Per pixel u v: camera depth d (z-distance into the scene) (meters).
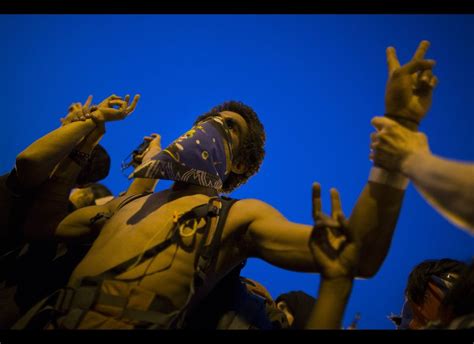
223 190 1.92
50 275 1.90
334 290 1.28
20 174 1.79
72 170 1.91
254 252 1.53
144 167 1.57
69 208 2.62
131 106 1.96
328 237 1.32
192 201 1.61
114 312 1.42
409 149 1.27
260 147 1.89
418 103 1.32
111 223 1.67
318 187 1.31
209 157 1.67
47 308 1.50
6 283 1.88
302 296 2.10
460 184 1.12
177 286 1.47
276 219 1.50
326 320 1.26
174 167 1.59
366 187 1.35
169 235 1.52
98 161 2.20
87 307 1.43
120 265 1.48
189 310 1.58
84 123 1.86
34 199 1.87
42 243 1.90
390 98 1.33
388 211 1.33
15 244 1.89
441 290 1.71
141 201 1.71
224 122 1.79
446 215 1.18
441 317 1.51
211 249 1.50
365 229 1.33
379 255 1.35
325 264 1.29
